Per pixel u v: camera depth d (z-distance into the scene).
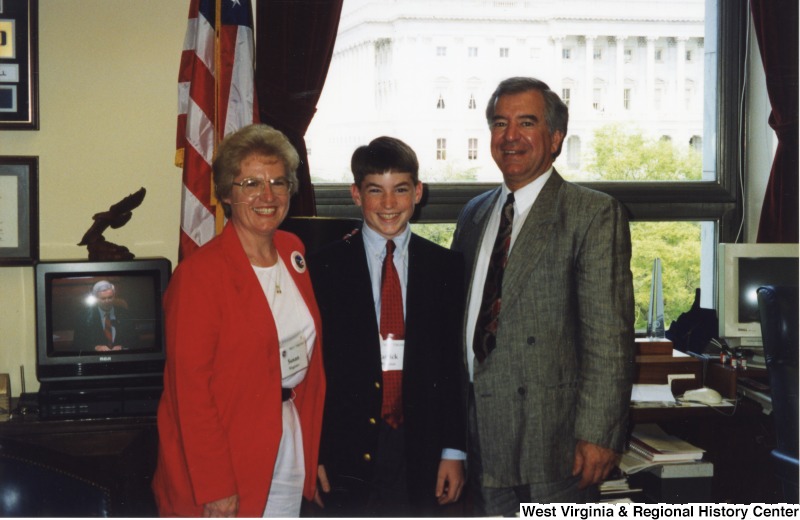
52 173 2.87
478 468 1.96
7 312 2.87
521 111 1.92
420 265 1.90
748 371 2.88
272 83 2.84
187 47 2.76
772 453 2.32
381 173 1.84
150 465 2.46
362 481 1.83
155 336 2.48
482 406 1.91
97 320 2.46
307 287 1.86
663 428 2.99
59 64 2.85
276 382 1.69
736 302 2.99
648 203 3.41
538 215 1.91
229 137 1.71
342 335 1.86
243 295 1.67
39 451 1.34
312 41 2.85
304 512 2.07
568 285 1.88
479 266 2.02
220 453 1.61
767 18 3.13
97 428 2.41
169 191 2.95
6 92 2.79
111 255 2.54
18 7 2.78
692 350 3.13
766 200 3.19
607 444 1.80
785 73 3.12
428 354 1.87
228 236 1.71
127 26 2.89
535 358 1.86
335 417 1.86
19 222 2.84
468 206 2.20
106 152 2.90
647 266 3.49
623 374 1.81
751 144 3.44
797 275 3.01
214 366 1.65
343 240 1.94
